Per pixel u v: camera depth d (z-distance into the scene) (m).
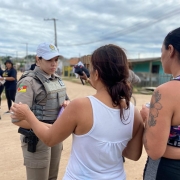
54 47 2.20
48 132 1.43
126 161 3.96
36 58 2.20
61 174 3.44
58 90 2.24
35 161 2.16
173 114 1.29
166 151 1.37
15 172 3.45
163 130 1.28
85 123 1.33
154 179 1.44
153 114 1.31
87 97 1.38
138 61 26.81
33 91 2.08
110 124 1.36
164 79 22.03
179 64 1.35
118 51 1.38
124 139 1.44
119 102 1.37
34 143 2.08
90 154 1.38
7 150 4.28
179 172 1.36
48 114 2.17
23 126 1.99
